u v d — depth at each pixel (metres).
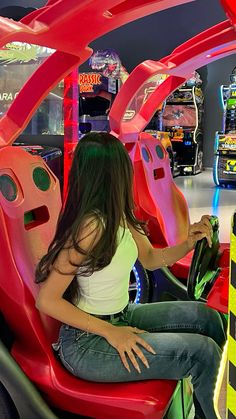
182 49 2.66
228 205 7.91
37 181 1.93
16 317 1.72
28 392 1.68
